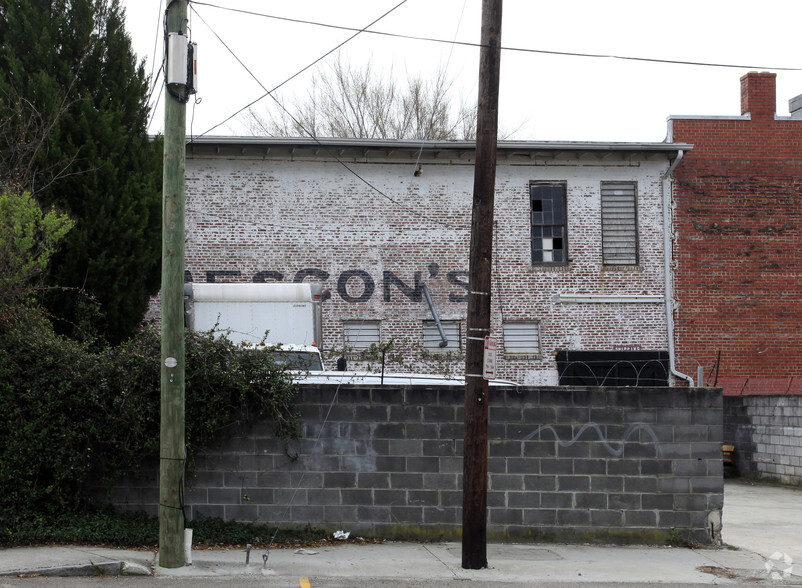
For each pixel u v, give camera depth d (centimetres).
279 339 1720
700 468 1128
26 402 1022
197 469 1077
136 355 1035
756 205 2331
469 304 991
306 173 2206
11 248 1126
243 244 2169
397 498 1094
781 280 2320
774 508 1591
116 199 1552
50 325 1227
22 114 1468
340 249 2203
